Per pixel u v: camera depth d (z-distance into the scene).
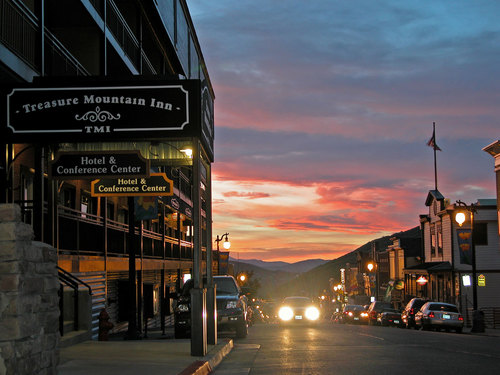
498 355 13.87
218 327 19.78
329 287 138.88
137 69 25.42
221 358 13.14
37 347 7.15
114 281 26.14
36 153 15.36
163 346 14.12
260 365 12.26
